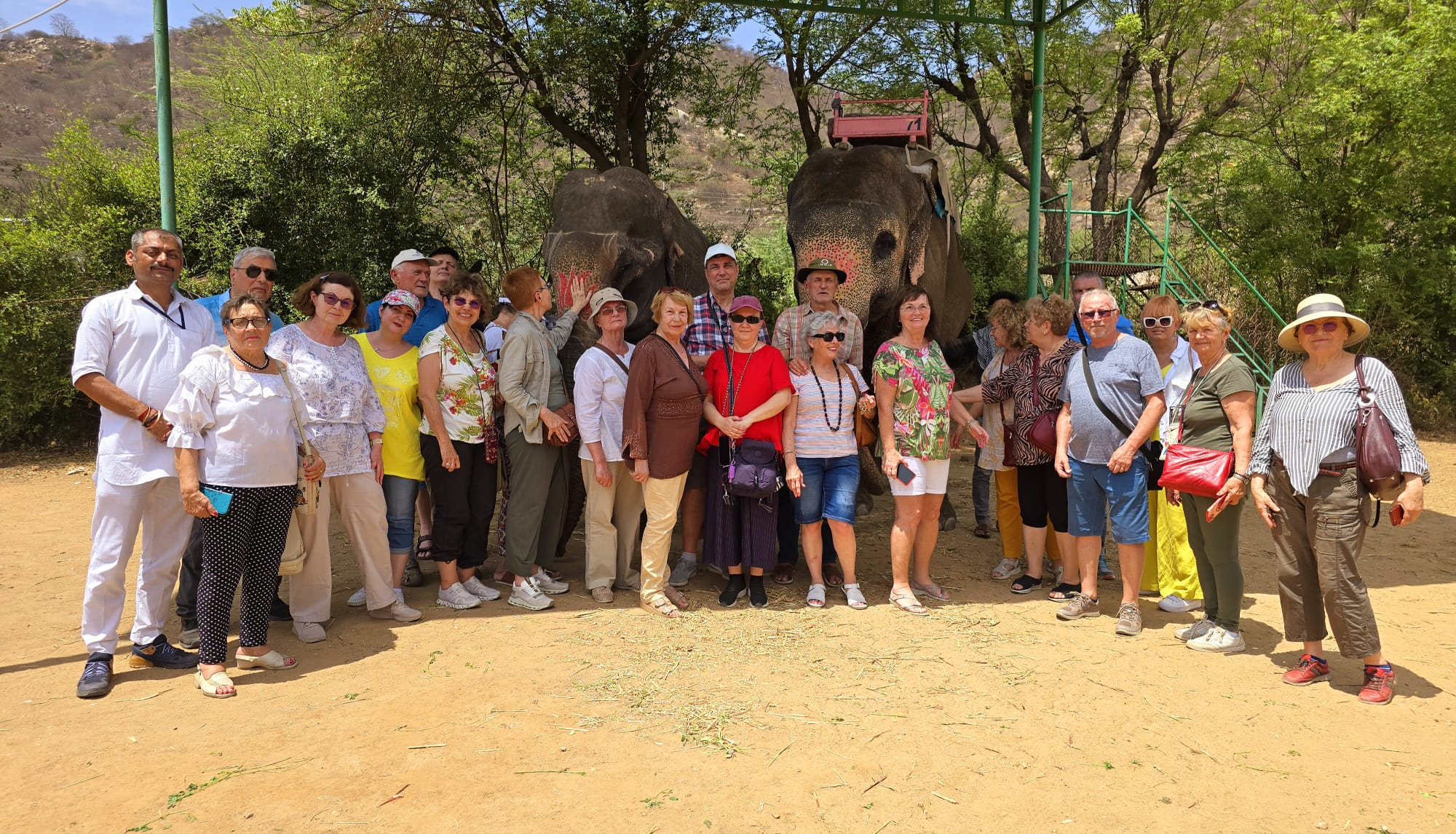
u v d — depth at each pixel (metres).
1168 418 5.07
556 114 11.82
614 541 5.69
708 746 3.65
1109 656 4.79
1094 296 5.19
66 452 11.72
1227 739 3.79
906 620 5.33
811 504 5.53
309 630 4.90
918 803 3.24
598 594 5.64
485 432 5.50
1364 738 3.83
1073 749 3.68
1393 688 4.39
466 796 3.22
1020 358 5.93
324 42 11.88
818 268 5.96
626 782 3.34
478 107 12.03
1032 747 3.69
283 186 12.02
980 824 3.11
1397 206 14.77
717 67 12.70
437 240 12.81
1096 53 16.50
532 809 3.15
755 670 4.49
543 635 4.99
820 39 13.16
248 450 4.24
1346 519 4.17
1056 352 5.71
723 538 5.56
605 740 3.69
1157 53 15.52
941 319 8.34
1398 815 3.20
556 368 5.80
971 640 5.00
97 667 4.27
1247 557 7.16
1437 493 9.86
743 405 5.37
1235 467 4.70
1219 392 4.74
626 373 5.62
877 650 4.79
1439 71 13.85
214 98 15.55
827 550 6.81
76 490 9.70
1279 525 4.43
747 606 5.58
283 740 3.66
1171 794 3.33
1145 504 5.16
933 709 4.05
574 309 6.30
